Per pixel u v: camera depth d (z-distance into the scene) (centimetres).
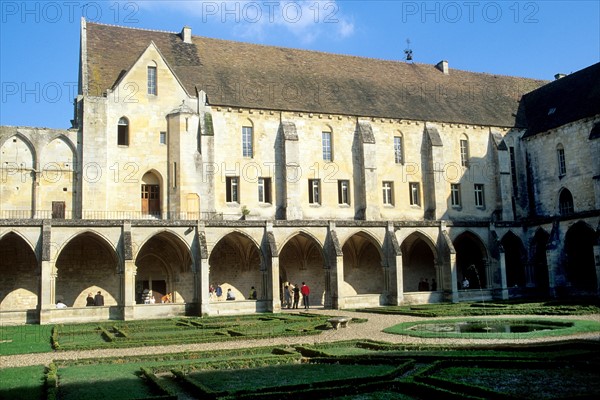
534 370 1883
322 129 5928
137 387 1745
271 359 2134
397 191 6169
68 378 1903
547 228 5462
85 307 4147
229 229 4738
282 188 5650
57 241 4222
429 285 6200
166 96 5266
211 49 6059
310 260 5700
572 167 5994
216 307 4512
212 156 5262
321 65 6519
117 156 5056
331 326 3250
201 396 1608
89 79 5184
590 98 5934
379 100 6341
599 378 1752
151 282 5078
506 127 6656
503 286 5416
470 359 2030
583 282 5322
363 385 1647
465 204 6400
